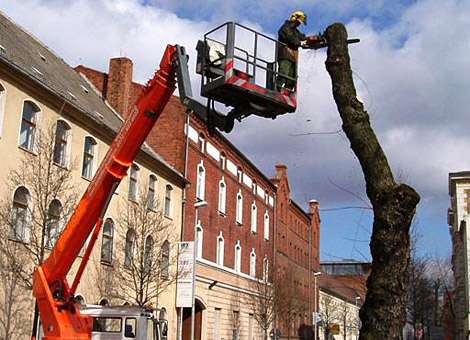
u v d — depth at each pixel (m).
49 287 12.79
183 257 31.02
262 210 53.41
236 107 9.16
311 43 8.55
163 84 11.48
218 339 40.78
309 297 71.12
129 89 36.34
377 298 6.43
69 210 21.61
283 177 61.22
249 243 48.66
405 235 6.50
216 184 41.38
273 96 8.74
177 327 32.97
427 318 48.28
